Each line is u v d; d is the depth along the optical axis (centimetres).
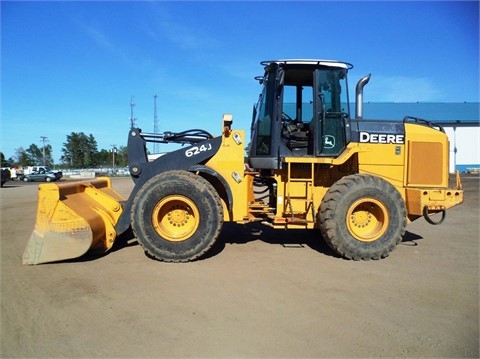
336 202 599
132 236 750
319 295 451
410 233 823
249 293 457
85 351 331
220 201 595
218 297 445
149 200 580
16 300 440
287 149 673
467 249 677
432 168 685
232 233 798
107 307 419
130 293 459
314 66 655
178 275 523
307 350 330
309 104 707
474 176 3139
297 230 828
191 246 579
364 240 598
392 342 344
